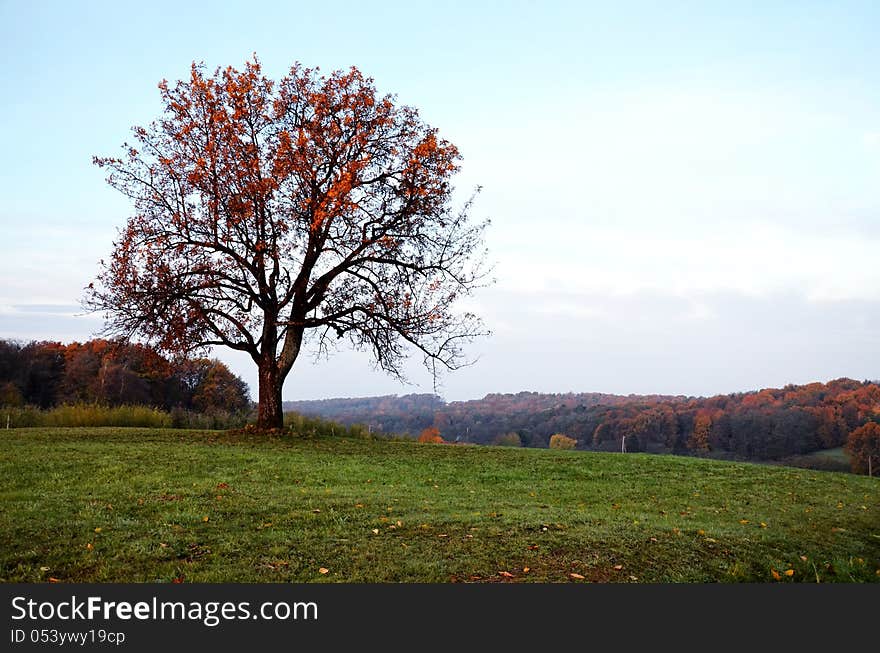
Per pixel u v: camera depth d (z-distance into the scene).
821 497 16.47
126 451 16.83
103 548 8.16
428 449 22.50
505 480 16.20
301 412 30.98
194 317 21.39
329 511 10.60
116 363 54.62
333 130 22.77
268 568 7.73
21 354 58.47
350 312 23.27
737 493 16.25
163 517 9.72
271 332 23.50
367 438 27.22
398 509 10.94
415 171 23.14
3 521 9.08
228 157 22.02
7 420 24.92
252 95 22.73
